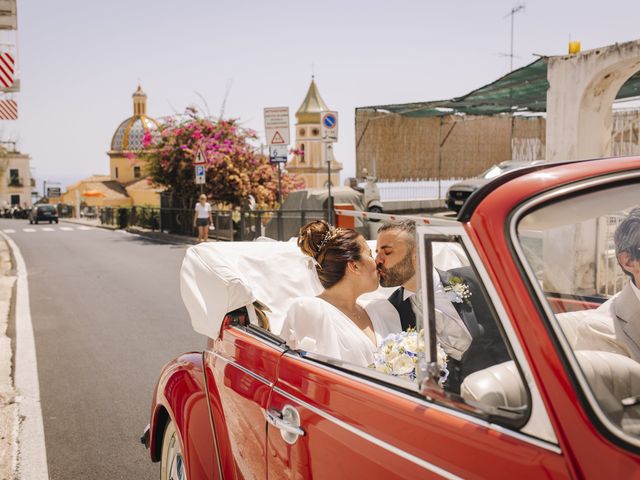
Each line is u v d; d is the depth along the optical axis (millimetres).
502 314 1414
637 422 1356
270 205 25469
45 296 11242
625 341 1682
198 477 2600
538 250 1506
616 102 11328
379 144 24172
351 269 2758
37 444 4566
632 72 8203
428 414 1560
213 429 2580
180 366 3021
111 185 89812
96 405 5367
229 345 2654
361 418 1740
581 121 8539
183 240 23594
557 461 1272
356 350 2588
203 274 2971
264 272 3213
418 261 1607
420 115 23359
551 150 8883
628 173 1624
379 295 3348
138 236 27969
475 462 1403
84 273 14445
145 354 6988
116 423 4957
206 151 24125
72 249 21422
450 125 25984
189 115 25188
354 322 2783
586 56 8305
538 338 1355
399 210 24953
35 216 51500
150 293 11219
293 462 1991
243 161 25062
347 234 2789
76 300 10719
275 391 2162
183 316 9039
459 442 1453
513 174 1586
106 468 4176
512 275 1420
